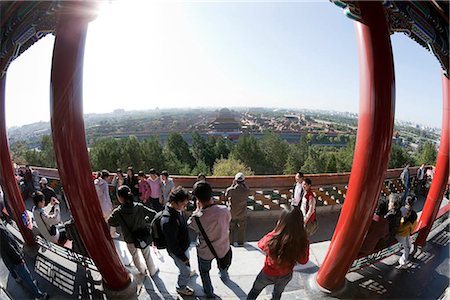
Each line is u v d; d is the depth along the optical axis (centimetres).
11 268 368
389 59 294
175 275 399
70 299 361
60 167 310
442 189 485
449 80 429
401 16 326
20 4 301
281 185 691
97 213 335
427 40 344
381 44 292
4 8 288
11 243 350
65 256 443
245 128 11238
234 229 520
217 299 351
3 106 456
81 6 287
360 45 308
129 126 11312
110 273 356
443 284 402
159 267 417
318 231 610
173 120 13362
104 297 359
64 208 729
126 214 364
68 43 294
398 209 416
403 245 428
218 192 691
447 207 595
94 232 335
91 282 386
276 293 310
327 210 706
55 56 295
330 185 715
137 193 677
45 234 441
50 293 373
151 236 359
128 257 455
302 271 414
